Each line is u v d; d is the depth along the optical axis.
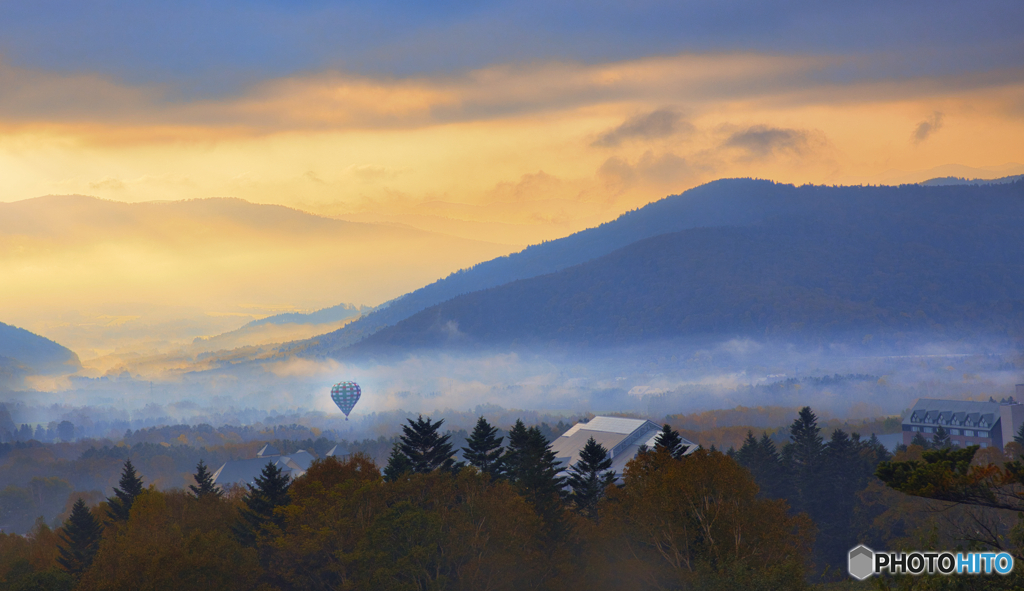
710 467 78.56
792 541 83.06
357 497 88.00
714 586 68.19
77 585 88.25
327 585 88.06
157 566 80.62
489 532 86.00
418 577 83.81
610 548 87.12
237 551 86.75
